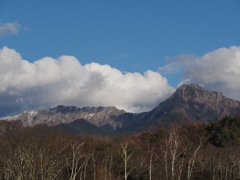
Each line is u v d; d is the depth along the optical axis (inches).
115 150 3718.0
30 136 3225.9
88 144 3836.1
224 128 5032.0
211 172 3292.3
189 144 3703.3
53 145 2859.3
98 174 3201.3
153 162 3654.0
